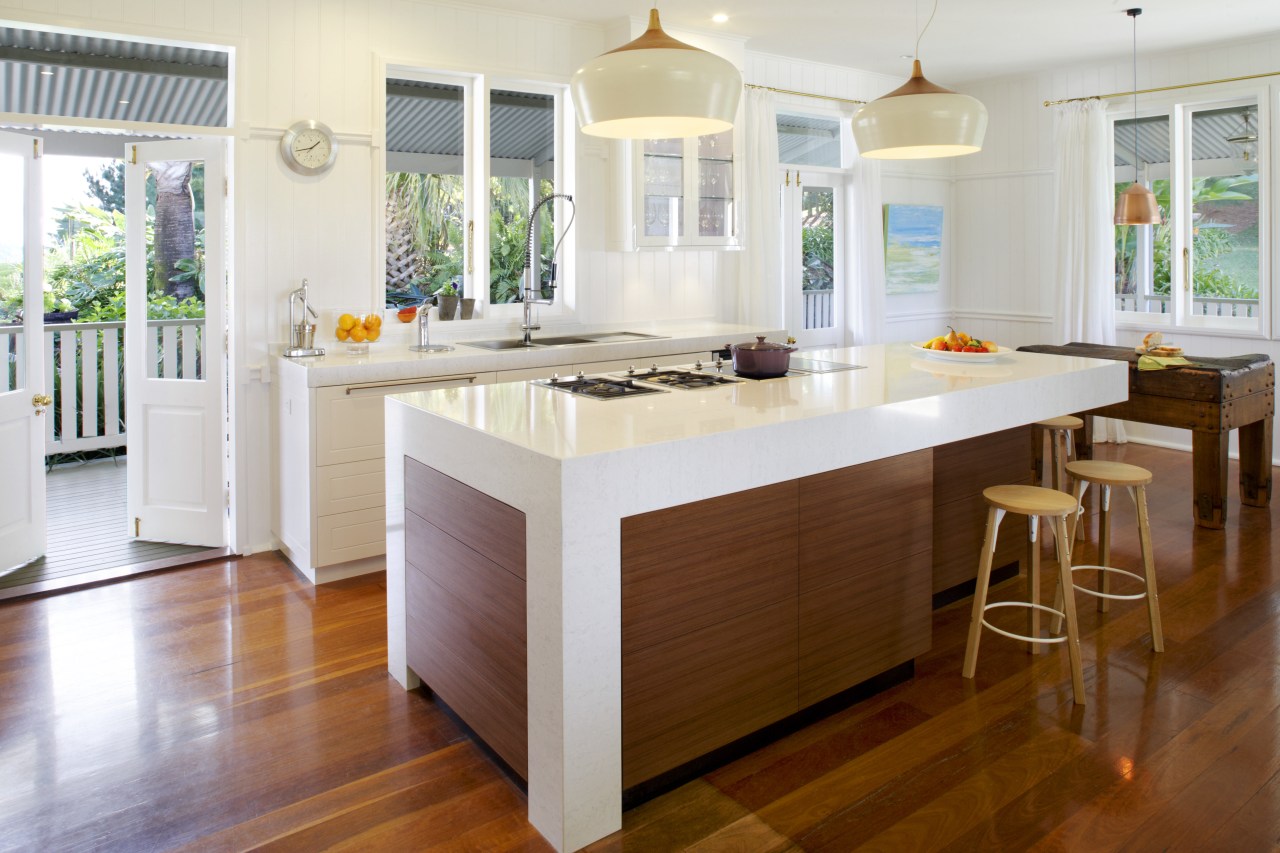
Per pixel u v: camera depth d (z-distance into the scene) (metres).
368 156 4.55
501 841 2.25
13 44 4.75
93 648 3.35
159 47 4.83
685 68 2.27
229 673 3.15
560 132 5.28
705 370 3.65
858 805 2.37
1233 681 3.02
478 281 5.09
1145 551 3.23
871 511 2.87
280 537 4.40
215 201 4.24
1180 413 4.74
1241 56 5.95
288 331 4.41
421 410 2.76
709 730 2.50
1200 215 6.51
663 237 5.31
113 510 5.24
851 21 5.29
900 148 3.26
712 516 2.43
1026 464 3.94
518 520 2.29
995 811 2.33
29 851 2.18
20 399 4.13
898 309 7.33
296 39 4.28
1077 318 6.69
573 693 2.17
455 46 4.73
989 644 3.37
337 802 2.39
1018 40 5.84
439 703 2.95
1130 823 2.26
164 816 2.33
